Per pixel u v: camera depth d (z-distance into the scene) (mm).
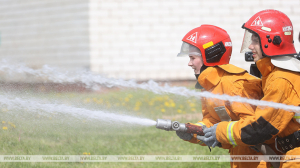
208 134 9195
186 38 10062
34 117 14133
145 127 17016
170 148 14367
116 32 31703
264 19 8648
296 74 8180
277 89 8031
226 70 9375
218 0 31250
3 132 13125
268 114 8047
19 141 12703
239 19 31297
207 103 9789
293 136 8211
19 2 33562
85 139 14133
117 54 31734
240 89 9172
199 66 10031
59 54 32469
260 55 8711
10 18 33875
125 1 31531
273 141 9008
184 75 31609
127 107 19609
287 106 7965
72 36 32188
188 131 9430
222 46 9766
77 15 32000
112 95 21719
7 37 33688
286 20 8664
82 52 31969
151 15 31609
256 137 8234
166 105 21219
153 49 31688
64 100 16016
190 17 31500
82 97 17953
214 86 9531
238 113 9000
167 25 31609
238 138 8430
